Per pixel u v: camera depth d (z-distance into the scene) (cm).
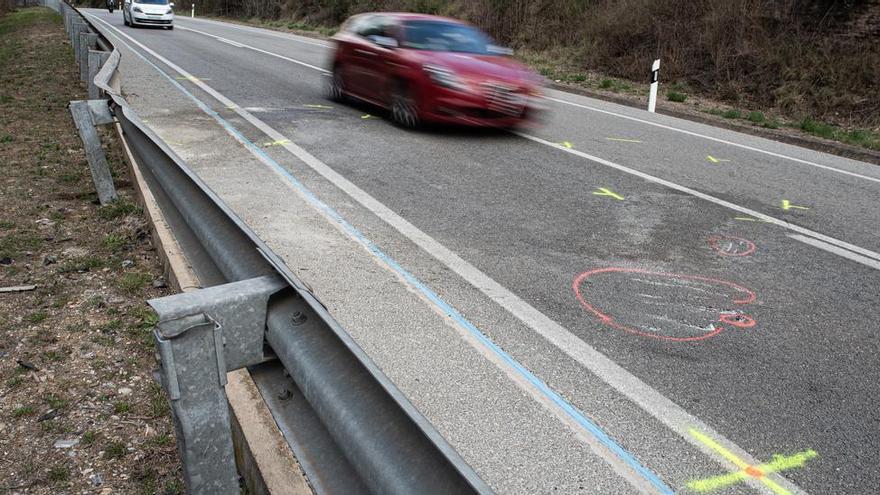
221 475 174
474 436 315
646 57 1864
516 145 952
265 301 184
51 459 293
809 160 1014
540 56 2162
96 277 481
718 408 354
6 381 352
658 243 595
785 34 1630
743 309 476
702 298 488
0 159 789
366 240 557
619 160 906
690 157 963
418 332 409
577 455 307
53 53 1862
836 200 786
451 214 636
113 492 274
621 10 1988
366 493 150
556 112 1290
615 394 359
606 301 472
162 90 1224
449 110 948
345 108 1152
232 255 235
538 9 2317
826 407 361
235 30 3306
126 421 321
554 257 546
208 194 272
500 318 436
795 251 600
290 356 174
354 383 154
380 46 1058
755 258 576
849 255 598
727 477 301
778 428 340
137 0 3008
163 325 161
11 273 485
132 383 354
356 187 703
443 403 339
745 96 1597
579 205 690
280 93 1273
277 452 257
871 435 338
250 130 938
